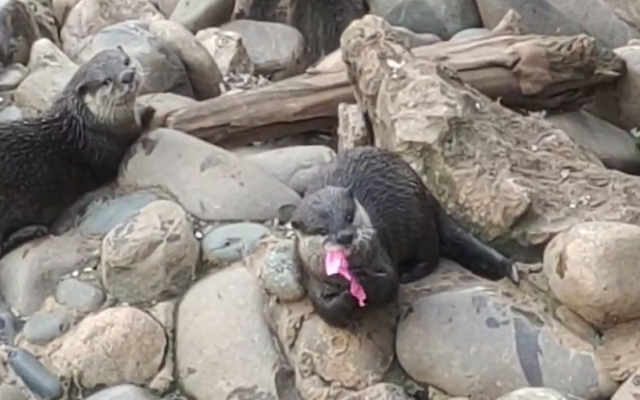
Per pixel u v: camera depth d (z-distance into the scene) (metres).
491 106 3.11
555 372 2.75
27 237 3.12
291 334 2.85
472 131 3.05
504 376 2.77
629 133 3.54
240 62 3.78
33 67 3.54
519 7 3.89
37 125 3.15
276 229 3.05
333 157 3.23
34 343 2.93
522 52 3.46
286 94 3.38
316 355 2.82
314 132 3.43
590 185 3.00
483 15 3.99
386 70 3.16
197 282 2.98
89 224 3.12
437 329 2.81
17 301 3.00
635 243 2.77
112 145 3.19
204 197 3.08
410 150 3.04
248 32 3.96
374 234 2.75
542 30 3.87
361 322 2.83
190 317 2.91
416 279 2.91
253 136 3.38
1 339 2.94
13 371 2.88
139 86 3.23
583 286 2.76
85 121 3.16
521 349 2.77
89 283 3.01
